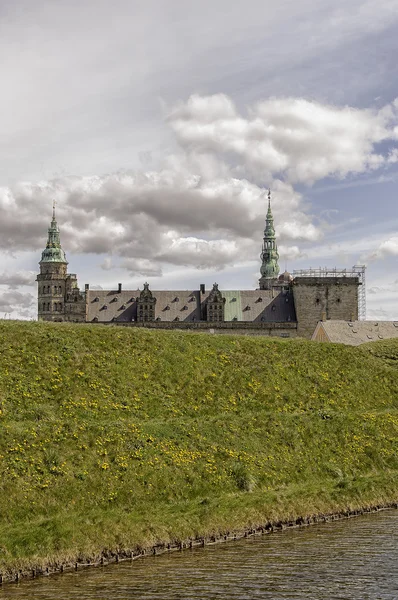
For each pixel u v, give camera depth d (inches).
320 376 2249.0
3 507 1232.2
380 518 1364.4
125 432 1581.0
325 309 6018.7
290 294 6245.1
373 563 1047.0
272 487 1494.8
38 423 1572.3
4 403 1664.6
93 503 1305.4
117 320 6028.5
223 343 2365.9
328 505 1398.9
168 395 1930.4
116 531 1173.1
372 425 1887.3
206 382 2062.0
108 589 962.7
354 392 2204.7
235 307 6112.2
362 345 2851.9
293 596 912.3
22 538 1113.4
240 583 971.3
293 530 1282.0
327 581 968.9
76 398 1782.7
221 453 1584.6
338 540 1194.0
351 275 6146.7
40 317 6254.9
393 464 1723.7
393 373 2406.5
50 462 1391.5
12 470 1337.4
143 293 6058.1
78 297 6186.0
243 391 2054.6
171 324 5979.3
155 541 1168.8
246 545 1180.5
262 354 2322.8
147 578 1008.9
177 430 1656.0
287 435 1742.1
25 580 1019.9
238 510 1307.8
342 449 1739.7
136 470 1434.5
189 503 1353.3
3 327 2137.1
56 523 1180.5
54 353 2011.6
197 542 1198.3
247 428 1743.4
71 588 973.2
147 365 2073.1
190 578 1002.1
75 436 1512.1
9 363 1894.7
